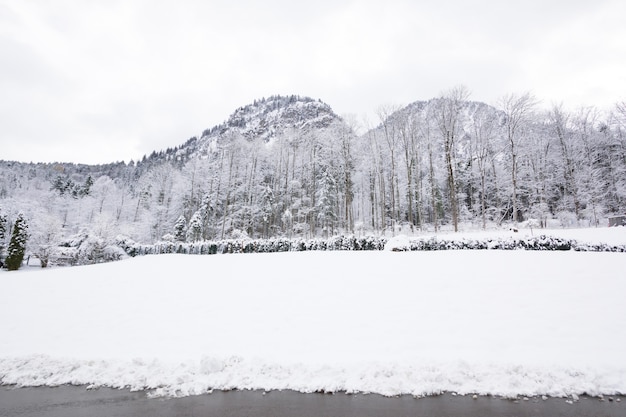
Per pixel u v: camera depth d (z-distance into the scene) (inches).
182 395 191.2
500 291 352.2
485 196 1601.9
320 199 1616.6
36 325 319.6
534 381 196.1
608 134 1368.1
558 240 605.0
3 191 2770.7
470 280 392.5
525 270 416.2
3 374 224.2
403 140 1567.4
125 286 453.1
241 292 403.2
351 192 1688.0
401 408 170.1
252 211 1747.0
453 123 1343.5
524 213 1443.2
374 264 508.4
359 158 1702.8
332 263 536.7
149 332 297.9
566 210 1316.4
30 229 1225.4
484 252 554.3
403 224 1656.0
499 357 228.4
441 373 205.3
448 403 175.2
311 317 317.7
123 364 233.8
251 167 1905.8
